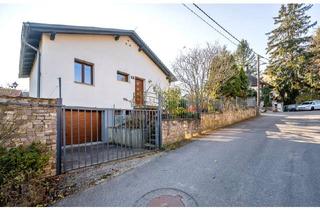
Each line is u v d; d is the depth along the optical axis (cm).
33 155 401
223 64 1405
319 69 2536
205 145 757
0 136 390
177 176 470
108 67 1125
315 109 2480
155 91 1162
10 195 360
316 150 634
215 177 454
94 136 1008
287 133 948
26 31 838
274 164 520
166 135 785
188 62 1396
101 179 466
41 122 454
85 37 1016
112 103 1135
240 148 689
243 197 363
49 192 402
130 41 1282
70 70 940
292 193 369
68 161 602
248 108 1797
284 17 2980
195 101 1096
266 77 3234
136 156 646
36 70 1013
